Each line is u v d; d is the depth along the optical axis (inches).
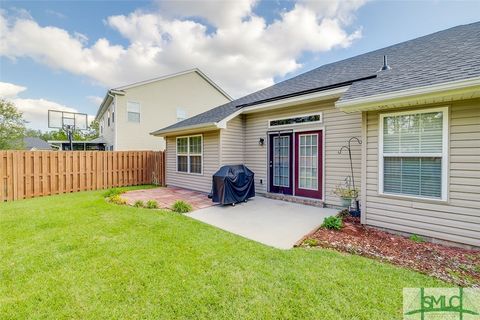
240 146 343.6
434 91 139.5
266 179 318.7
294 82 344.5
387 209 178.1
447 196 152.3
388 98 156.5
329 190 255.3
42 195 326.3
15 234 163.8
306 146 277.3
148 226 183.6
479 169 141.8
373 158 184.4
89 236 160.6
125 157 425.1
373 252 138.9
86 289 100.2
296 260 127.1
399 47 301.6
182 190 375.9
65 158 350.9
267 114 316.8
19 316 84.4
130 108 557.9
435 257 132.4
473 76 127.0
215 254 134.5
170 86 628.4
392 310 86.4
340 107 181.3
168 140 428.5
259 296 95.1
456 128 149.0
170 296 95.4
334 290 98.4
